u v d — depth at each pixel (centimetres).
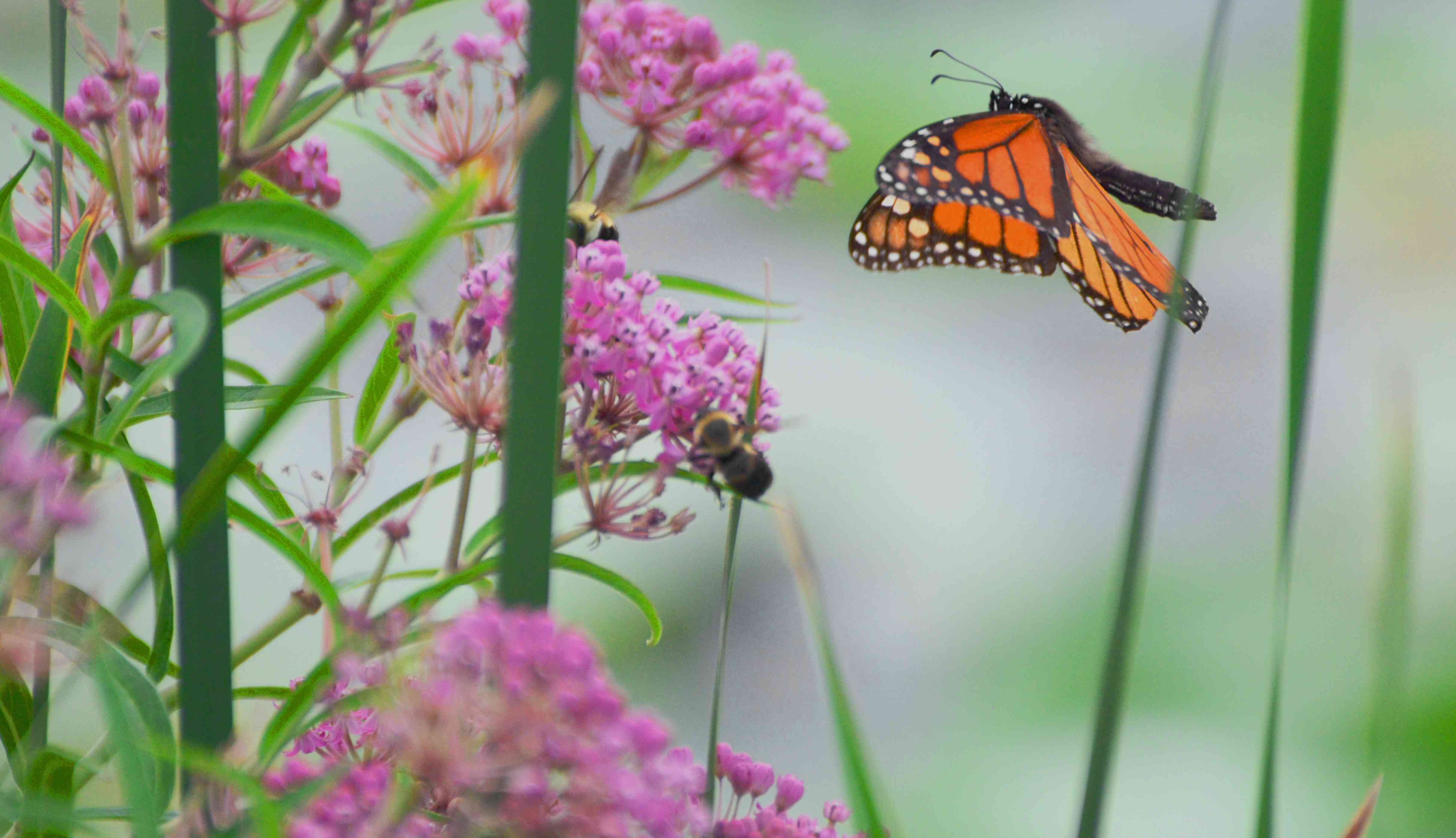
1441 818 292
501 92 206
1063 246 219
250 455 197
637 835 198
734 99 208
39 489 198
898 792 337
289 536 202
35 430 197
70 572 200
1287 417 198
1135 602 198
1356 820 199
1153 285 216
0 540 197
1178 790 337
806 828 203
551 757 197
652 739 197
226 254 206
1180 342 198
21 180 204
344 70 202
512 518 198
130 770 197
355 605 203
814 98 209
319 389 203
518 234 198
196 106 199
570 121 198
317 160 206
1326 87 198
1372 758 199
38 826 199
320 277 202
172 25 199
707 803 202
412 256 195
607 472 204
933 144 214
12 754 200
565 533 204
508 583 198
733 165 209
